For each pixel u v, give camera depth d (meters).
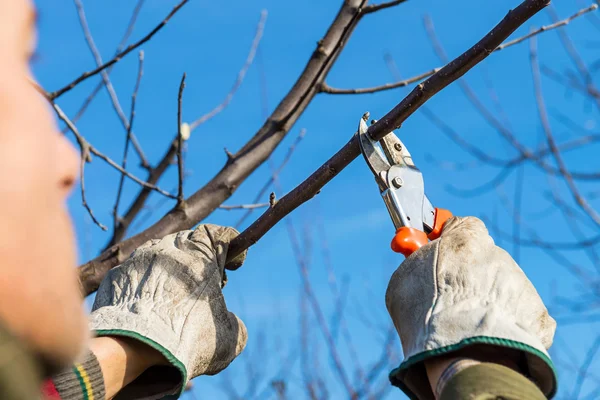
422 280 2.86
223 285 3.74
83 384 2.83
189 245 3.64
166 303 3.39
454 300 2.72
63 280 1.35
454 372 2.42
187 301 3.43
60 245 1.36
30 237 1.29
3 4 1.39
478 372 2.35
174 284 3.45
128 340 3.20
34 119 1.35
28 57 1.42
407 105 3.32
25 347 1.21
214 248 3.68
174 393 3.28
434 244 2.97
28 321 1.27
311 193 3.62
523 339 2.49
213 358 3.46
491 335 2.49
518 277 2.82
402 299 2.88
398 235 3.25
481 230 3.09
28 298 1.27
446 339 2.53
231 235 3.77
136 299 3.41
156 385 3.32
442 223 3.46
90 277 4.87
